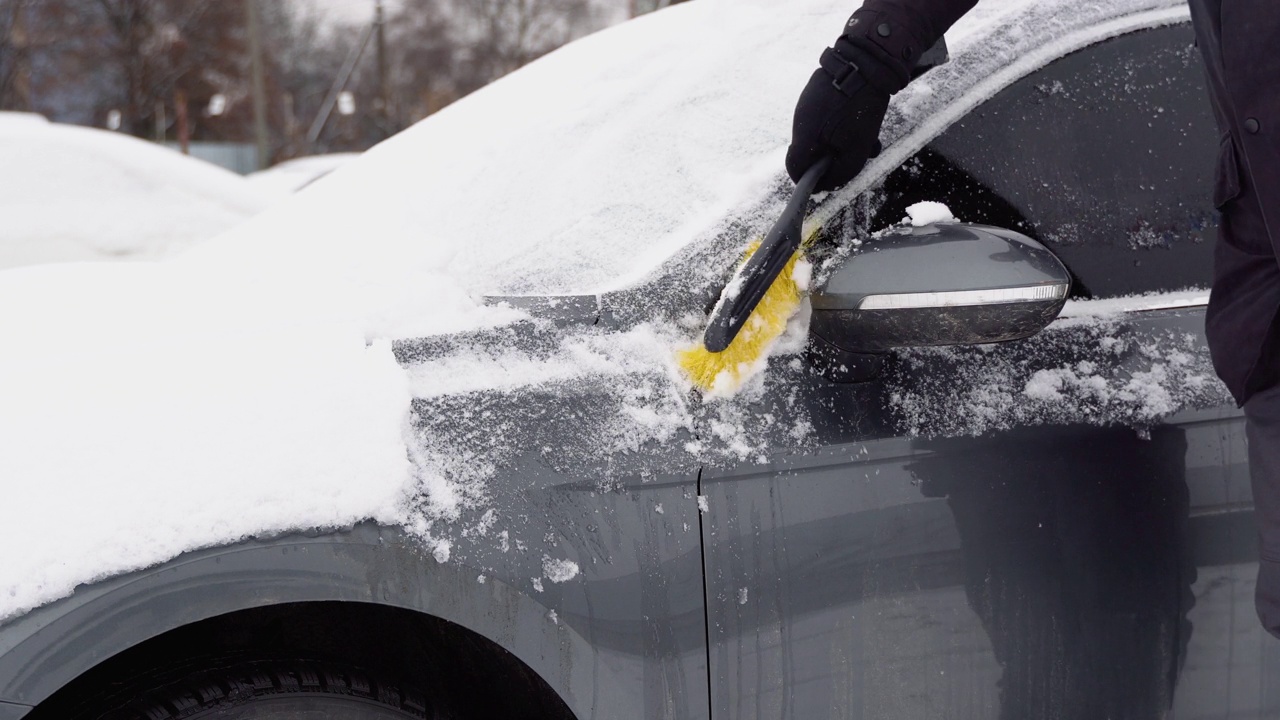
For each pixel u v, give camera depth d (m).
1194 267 1.61
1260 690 1.52
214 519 1.19
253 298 1.53
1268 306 1.28
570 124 1.72
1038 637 1.44
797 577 1.37
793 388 1.39
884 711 1.39
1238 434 1.52
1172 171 1.62
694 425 1.36
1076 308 1.53
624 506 1.33
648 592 1.32
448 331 1.36
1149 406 1.49
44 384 1.28
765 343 1.39
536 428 1.32
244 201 6.22
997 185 1.53
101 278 1.71
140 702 1.25
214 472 1.21
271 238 1.83
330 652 1.38
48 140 5.82
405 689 1.37
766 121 1.57
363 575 1.24
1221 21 1.21
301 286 1.54
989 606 1.42
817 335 1.40
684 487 1.35
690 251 1.41
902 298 1.27
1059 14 1.61
